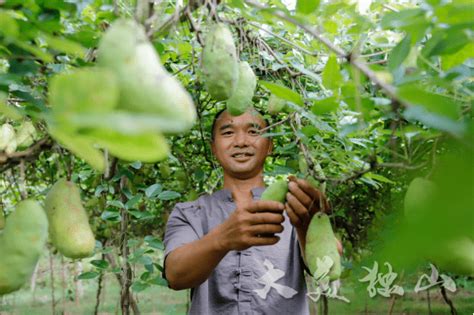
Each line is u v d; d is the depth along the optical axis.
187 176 2.70
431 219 0.37
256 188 1.95
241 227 1.33
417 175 1.03
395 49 0.93
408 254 0.37
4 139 1.17
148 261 2.11
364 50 1.71
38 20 0.87
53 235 0.95
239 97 1.17
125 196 2.41
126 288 2.22
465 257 0.75
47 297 7.62
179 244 1.76
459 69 0.96
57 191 0.97
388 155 1.75
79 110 0.46
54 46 0.74
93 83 0.46
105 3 1.14
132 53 0.62
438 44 0.86
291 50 1.90
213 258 1.44
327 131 1.52
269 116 2.01
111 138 0.43
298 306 1.78
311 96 1.58
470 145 0.56
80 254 0.94
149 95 0.59
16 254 0.83
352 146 1.76
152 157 0.45
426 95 0.63
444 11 0.86
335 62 1.00
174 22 0.87
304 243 1.45
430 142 1.21
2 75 0.85
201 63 0.97
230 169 1.94
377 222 2.68
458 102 0.99
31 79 1.08
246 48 1.54
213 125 2.03
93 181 2.65
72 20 1.19
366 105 1.01
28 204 0.86
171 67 1.92
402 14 0.89
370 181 1.72
